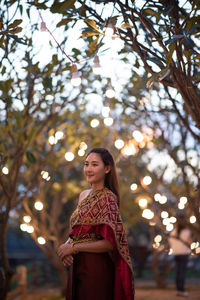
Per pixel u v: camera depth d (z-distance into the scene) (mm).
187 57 3252
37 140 6781
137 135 5449
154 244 4891
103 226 3119
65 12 3387
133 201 7750
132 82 5715
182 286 8398
